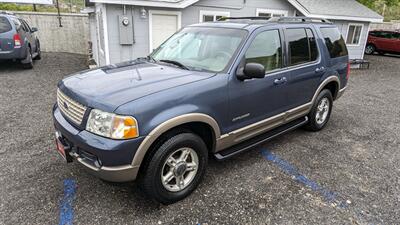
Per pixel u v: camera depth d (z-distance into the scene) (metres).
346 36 15.22
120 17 9.36
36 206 2.89
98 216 2.78
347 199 3.17
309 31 4.51
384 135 5.13
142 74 3.18
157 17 10.00
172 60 3.76
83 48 16.16
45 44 15.83
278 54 3.89
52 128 4.90
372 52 20.23
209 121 3.02
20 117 5.40
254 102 3.52
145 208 2.92
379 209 3.02
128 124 2.47
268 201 3.08
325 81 4.76
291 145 4.52
